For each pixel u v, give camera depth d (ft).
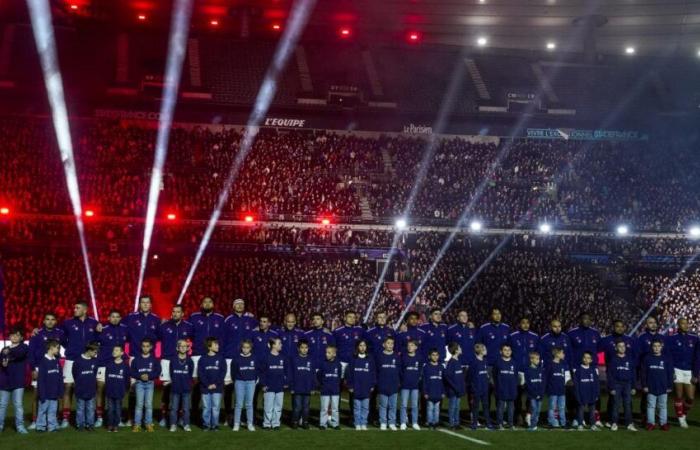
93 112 150.41
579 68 188.24
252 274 118.73
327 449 46.98
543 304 119.03
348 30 192.54
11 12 171.73
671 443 51.57
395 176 152.15
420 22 189.57
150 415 52.54
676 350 60.54
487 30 192.24
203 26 187.83
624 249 136.46
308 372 54.39
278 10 185.37
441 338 60.80
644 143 168.66
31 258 117.08
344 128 160.15
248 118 156.97
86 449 45.80
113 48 169.17
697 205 151.12
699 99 176.86
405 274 127.85
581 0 173.88
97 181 135.95
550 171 157.69
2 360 50.88
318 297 113.70
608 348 59.47
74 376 52.54
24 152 140.46
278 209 137.69
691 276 132.57
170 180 140.15
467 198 147.43
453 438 51.65
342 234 131.95
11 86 149.28
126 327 56.08
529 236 138.00
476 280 122.62
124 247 124.06
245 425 54.80
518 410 58.80
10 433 50.96
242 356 53.67
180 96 154.30
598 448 49.26
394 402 55.36
